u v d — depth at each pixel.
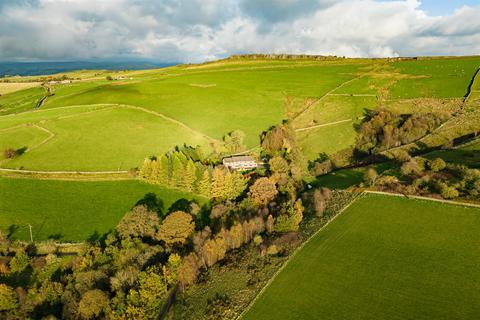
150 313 69.06
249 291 70.12
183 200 113.88
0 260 84.94
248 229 87.00
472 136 131.75
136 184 121.38
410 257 72.62
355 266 72.62
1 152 136.75
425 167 105.88
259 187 105.19
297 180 118.56
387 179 101.12
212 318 64.88
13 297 74.56
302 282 70.44
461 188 89.00
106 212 106.88
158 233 90.75
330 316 61.88
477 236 75.19
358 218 88.12
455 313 58.84
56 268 86.94
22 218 102.25
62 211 106.38
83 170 127.56
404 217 85.31
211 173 117.69
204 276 76.50
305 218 94.12
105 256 84.38
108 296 72.69
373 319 60.03
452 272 67.31
